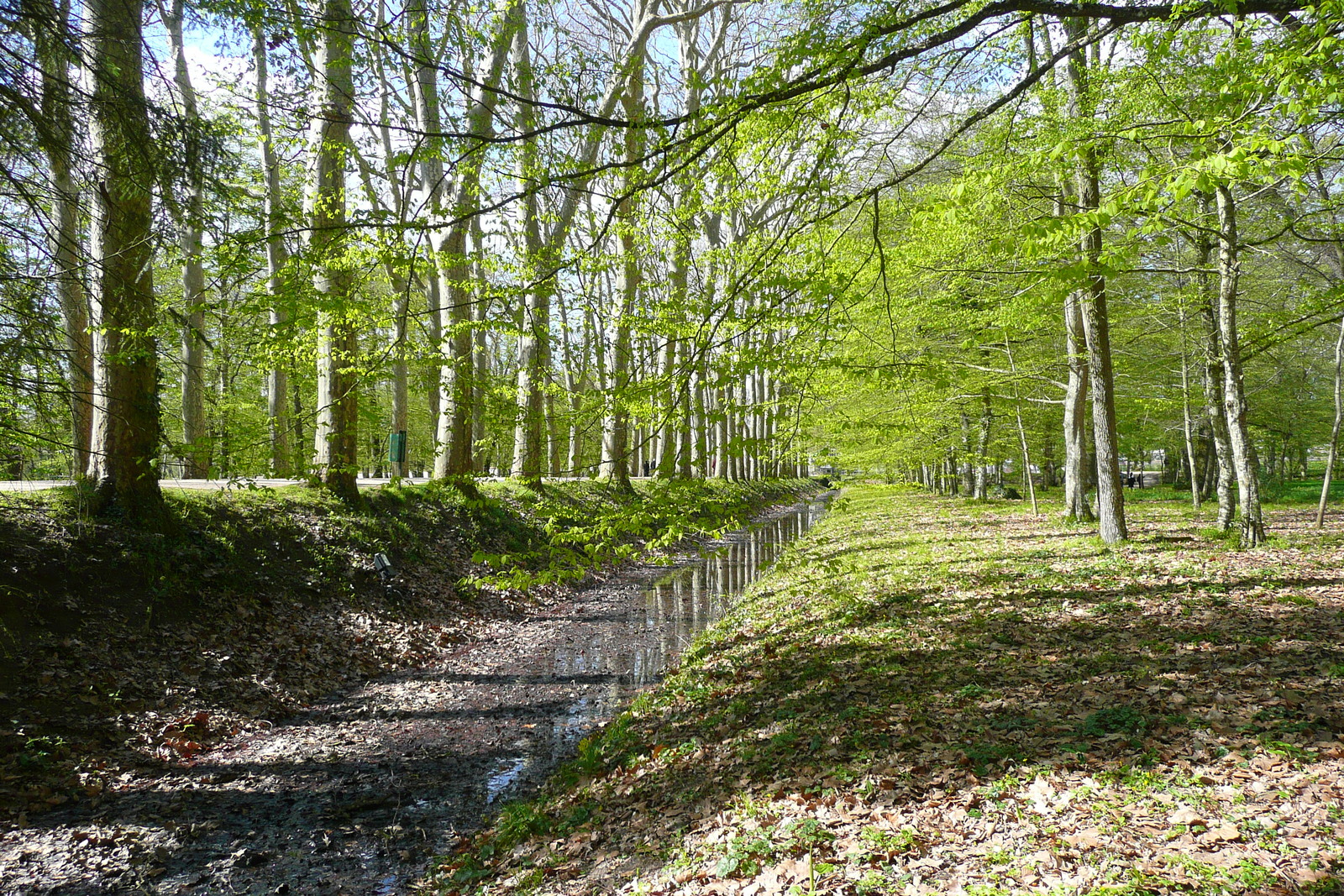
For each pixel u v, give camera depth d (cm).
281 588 1151
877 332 1404
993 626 890
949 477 4066
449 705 939
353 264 743
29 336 483
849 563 1645
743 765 593
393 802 670
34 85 484
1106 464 1459
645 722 798
